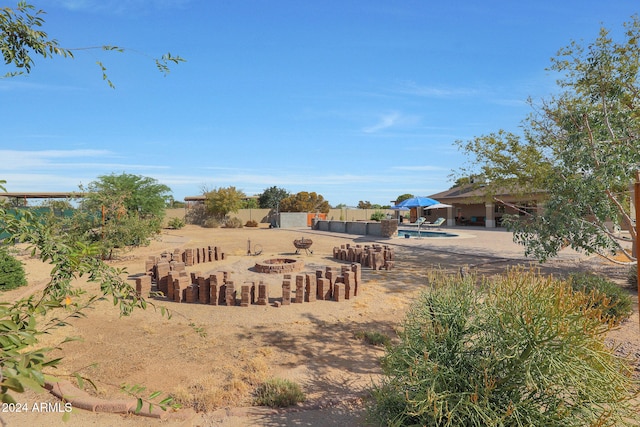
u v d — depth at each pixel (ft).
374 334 23.70
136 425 14.46
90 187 57.31
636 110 30.73
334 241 85.10
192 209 156.25
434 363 12.31
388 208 220.64
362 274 44.47
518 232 34.88
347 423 14.69
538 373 11.63
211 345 22.39
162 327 25.41
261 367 19.30
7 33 10.16
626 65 34.53
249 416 15.17
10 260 35.96
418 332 14.01
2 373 4.30
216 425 14.60
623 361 13.79
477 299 14.15
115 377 18.10
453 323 13.69
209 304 31.24
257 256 58.75
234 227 141.90
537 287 12.66
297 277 31.81
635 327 25.17
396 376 13.46
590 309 11.87
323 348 22.27
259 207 204.54
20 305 7.05
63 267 8.37
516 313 12.35
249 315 28.37
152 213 87.76
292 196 184.03
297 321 27.07
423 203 98.99
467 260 55.21
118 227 54.39
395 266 50.26
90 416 14.98
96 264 8.84
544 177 43.24
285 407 15.84
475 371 12.52
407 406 12.02
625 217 30.71
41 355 4.78
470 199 127.95
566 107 39.75
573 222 30.25
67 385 16.84
